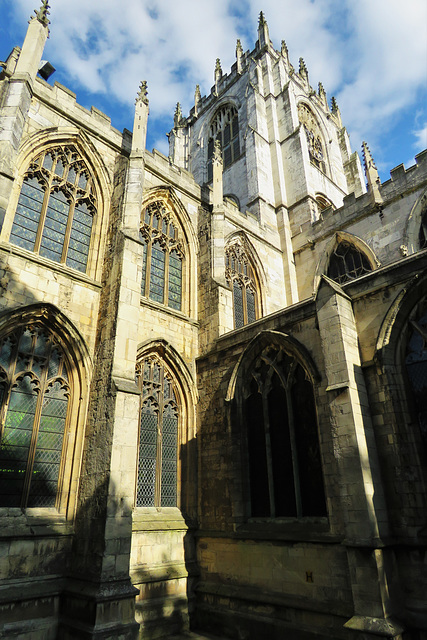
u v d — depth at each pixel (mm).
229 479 19922
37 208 20891
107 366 18578
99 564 14852
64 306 19625
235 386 21297
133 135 24781
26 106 20828
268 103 46562
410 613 13328
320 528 15961
